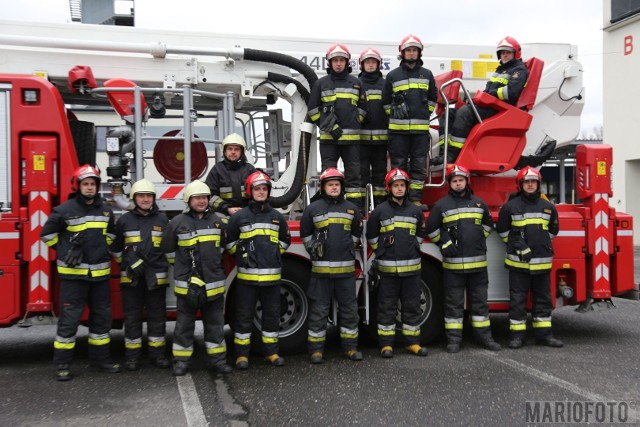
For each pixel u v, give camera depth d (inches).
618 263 263.3
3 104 215.8
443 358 231.5
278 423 160.9
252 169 237.5
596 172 261.3
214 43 277.6
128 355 218.1
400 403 176.2
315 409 171.8
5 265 212.7
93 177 204.2
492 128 263.3
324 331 229.0
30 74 242.7
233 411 170.7
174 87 258.8
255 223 218.7
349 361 228.5
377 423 160.2
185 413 169.2
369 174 274.8
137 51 251.3
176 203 236.8
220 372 213.0
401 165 258.4
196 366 223.5
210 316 213.2
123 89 231.5
